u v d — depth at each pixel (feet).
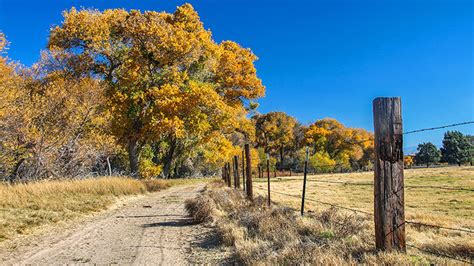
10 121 71.67
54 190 58.39
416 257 19.47
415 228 33.99
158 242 31.96
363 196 88.02
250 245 26.00
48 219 41.50
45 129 80.12
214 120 143.23
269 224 30.53
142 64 128.26
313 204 60.59
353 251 21.25
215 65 158.81
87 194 63.82
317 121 362.94
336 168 331.16
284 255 21.86
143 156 150.00
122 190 76.33
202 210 41.63
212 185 97.40
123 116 124.57
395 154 19.85
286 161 361.71
